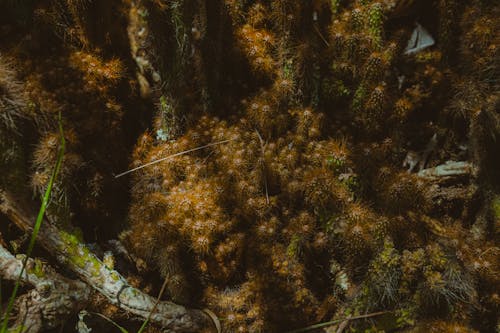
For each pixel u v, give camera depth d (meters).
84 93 1.94
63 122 1.88
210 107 2.13
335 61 2.05
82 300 1.80
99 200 2.07
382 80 2.00
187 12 1.90
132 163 2.08
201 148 2.07
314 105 2.11
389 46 1.98
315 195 1.90
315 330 1.98
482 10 1.99
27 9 1.92
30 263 1.74
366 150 1.97
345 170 2.01
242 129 2.07
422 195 2.00
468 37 2.01
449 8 2.03
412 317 1.90
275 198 2.00
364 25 1.97
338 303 2.01
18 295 1.77
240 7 2.05
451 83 2.10
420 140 2.20
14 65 1.86
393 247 1.90
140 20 1.96
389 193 1.90
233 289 2.00
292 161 1.96
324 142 2.03
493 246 2.03
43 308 1.69
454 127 2.16
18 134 1.74
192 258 1.96
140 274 2.02
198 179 2.00
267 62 2.04
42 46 1.98
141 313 1.84
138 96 2.12
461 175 2.11
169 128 2.08
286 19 1.96
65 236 1.83
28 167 1.79
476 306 1.91
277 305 1.93
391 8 2.09
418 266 1.88
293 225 1.94
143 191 2.00
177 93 2.04
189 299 1.99
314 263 2.06
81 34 2.00
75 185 1.94
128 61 2.07
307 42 2.00
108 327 1.90
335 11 2.07
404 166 2.17
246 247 1.97
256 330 1.90
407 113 2.09
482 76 2.02
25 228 1.79
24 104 1.75
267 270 1.94
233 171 1.93
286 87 2.00
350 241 1.90
